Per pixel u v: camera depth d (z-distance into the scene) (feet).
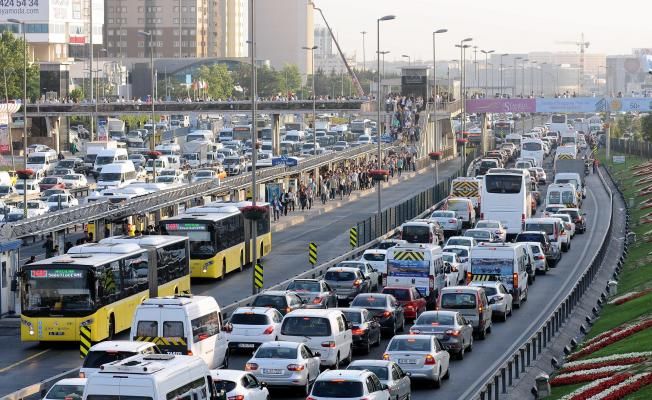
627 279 514.27
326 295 422.41
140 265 414.00
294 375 293.02
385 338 393.70
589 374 309.83
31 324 375.45
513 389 298.76
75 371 313.12
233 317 349.82
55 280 376.27
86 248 402.31
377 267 518.78
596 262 541.75
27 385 323.37
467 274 472.44
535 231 598.34
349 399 250.16
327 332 325.62
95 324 376.89
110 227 529.86
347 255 579.89
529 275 533.96
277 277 536.42
